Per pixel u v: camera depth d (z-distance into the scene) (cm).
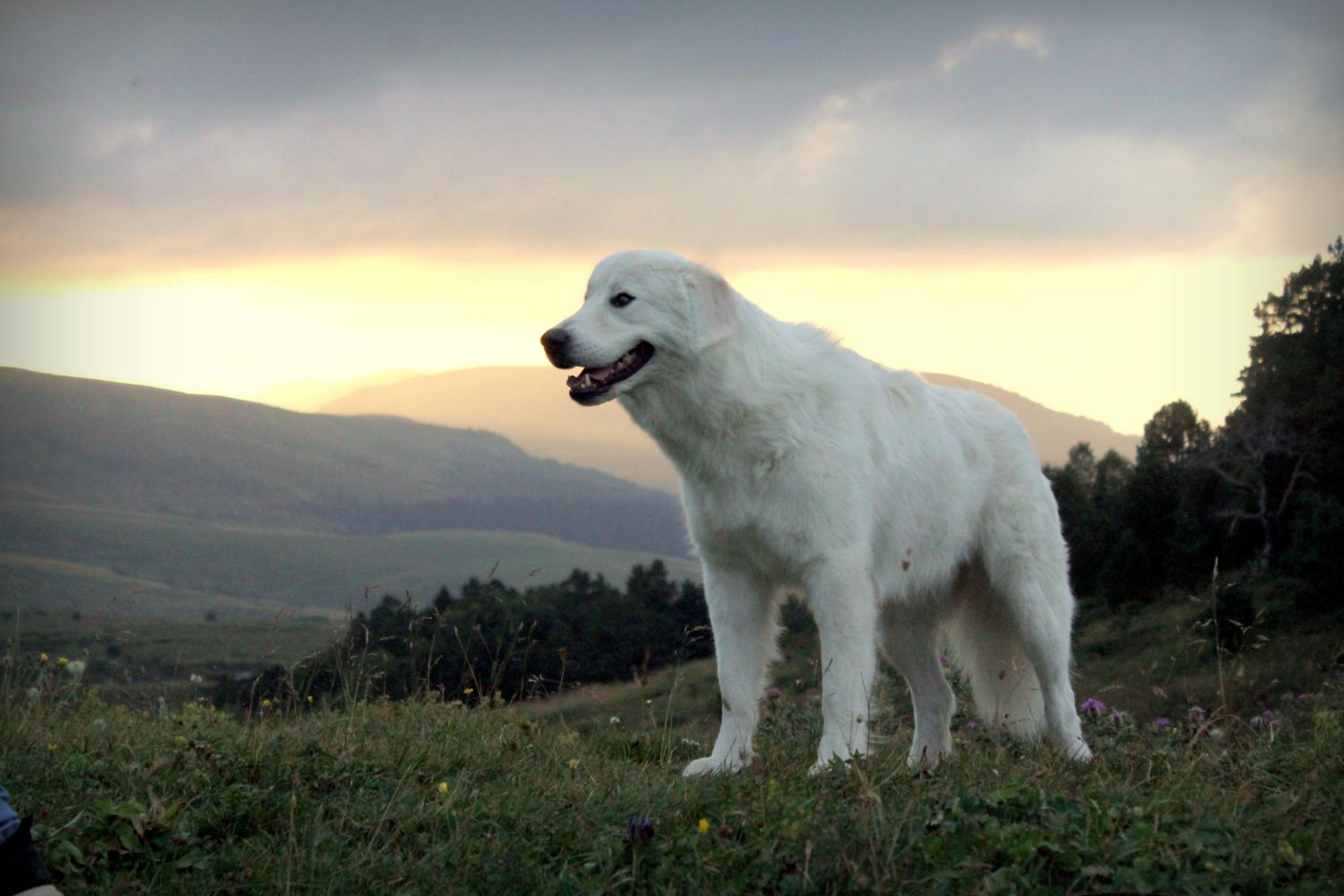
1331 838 379
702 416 569
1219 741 565
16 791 441
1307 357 5222
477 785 475
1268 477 4981
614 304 575
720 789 435
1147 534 4841
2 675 663
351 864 381
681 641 697
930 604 680
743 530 581
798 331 619
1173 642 2520
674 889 345
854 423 584
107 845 381
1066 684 673
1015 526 670
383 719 618
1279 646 2658
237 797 428
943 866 351
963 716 779
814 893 339
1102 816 382
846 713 560
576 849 392
